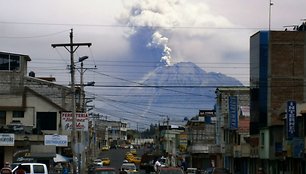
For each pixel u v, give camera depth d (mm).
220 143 88375
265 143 58625
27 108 74188
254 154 64312
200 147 95875
